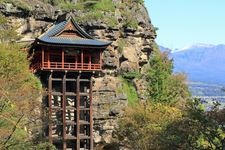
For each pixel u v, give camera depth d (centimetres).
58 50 8500
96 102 8944
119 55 9806
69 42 8312
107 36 9488
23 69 5616
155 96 9950
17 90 4484
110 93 9169
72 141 8600
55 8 9569
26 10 8962
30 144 4172
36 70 8425
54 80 8375
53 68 8256
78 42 8419
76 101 8412
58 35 8444
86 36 8675
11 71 5128
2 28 8138
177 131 4066
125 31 10169
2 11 8644
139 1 11050
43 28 9362
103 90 9112
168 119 7050
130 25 10144
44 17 9319
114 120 9006
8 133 3962
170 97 10038
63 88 8331
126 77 9994
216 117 3847
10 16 8788
